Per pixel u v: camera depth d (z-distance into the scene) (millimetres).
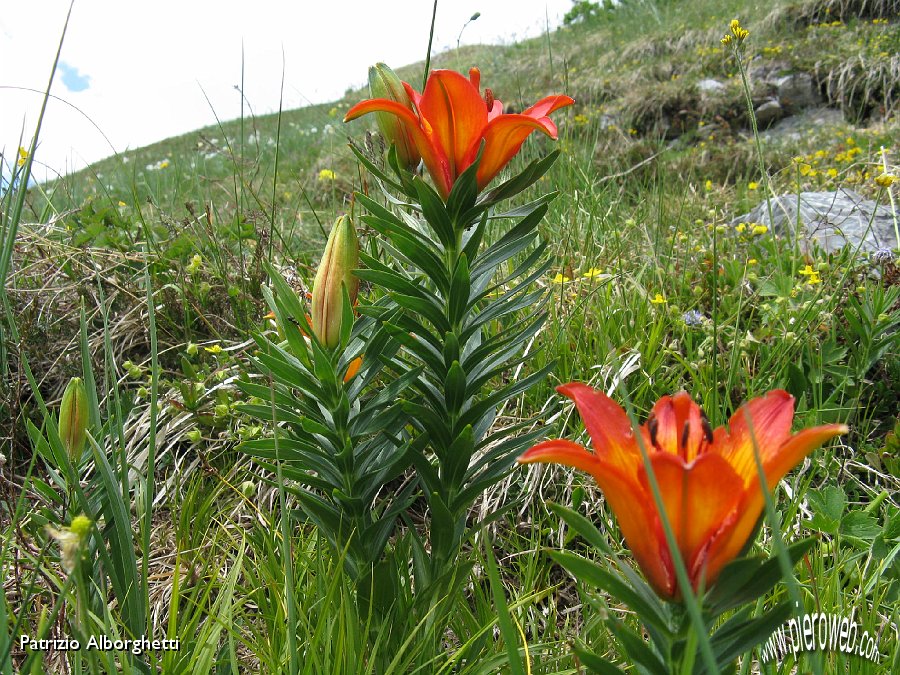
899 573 398
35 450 327
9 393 542
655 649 230
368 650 343
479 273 350
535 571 438
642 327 640
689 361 605
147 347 678
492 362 367
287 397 326
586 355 617
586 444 525
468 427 320
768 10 2424
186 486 528
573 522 204
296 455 333
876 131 1590
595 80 2293
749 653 285
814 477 520
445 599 343
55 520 345
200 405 559
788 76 2006
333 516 333
